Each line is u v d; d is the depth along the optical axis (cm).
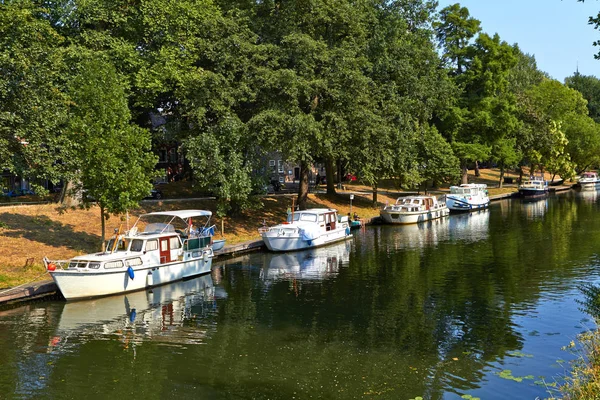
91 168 2450
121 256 2262
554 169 8075
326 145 3475
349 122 3712
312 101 3750
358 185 6925
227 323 1830
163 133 4088
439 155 5472
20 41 2242
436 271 2584
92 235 3070
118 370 1418
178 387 1306
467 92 6569
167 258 2455
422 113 4634
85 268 2141
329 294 2205
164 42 3538
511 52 6444
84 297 2144
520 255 2909
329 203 4962
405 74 4219
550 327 1692
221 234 3528
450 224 4512
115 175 2473
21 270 2364
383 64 4131
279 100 3578
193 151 3338
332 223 3647
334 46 3916
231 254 3173
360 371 1377
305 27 3856
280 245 3241
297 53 3644
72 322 1858
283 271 2711
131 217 3494
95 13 3306
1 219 2933
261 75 3475
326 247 3459
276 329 1750
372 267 2748
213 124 3641
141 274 2312
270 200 4609
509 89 7650
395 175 4891
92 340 1666
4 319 1895
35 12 2831
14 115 2080
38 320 1883
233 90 3488
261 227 3838
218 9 3931
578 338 1541
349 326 1764
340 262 2919
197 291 2316
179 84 3441
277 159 7569
